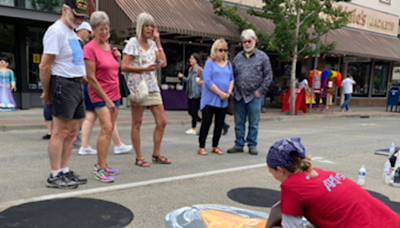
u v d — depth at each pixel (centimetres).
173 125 963
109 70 397
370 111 1672
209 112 559
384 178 454
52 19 1020
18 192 350
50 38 327
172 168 473
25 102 1106
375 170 505
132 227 280
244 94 564
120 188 374
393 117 1516
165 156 550
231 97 608
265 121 1156
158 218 301
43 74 332
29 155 522
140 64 434
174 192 373
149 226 284
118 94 417
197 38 1331
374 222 201
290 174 216
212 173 452
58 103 341
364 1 1927
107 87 400
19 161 482
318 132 914
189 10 1190
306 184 206
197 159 537
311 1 1248
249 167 491
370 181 445
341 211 201
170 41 1309
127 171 447
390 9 2120
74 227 271
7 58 1064
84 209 310
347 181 216
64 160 379
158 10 1084
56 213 297
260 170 480
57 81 337
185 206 333
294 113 1332
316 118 1332
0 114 956
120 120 918
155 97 464
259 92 558
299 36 1261
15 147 580
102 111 392
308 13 1271
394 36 2170
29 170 437
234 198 362
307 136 834
